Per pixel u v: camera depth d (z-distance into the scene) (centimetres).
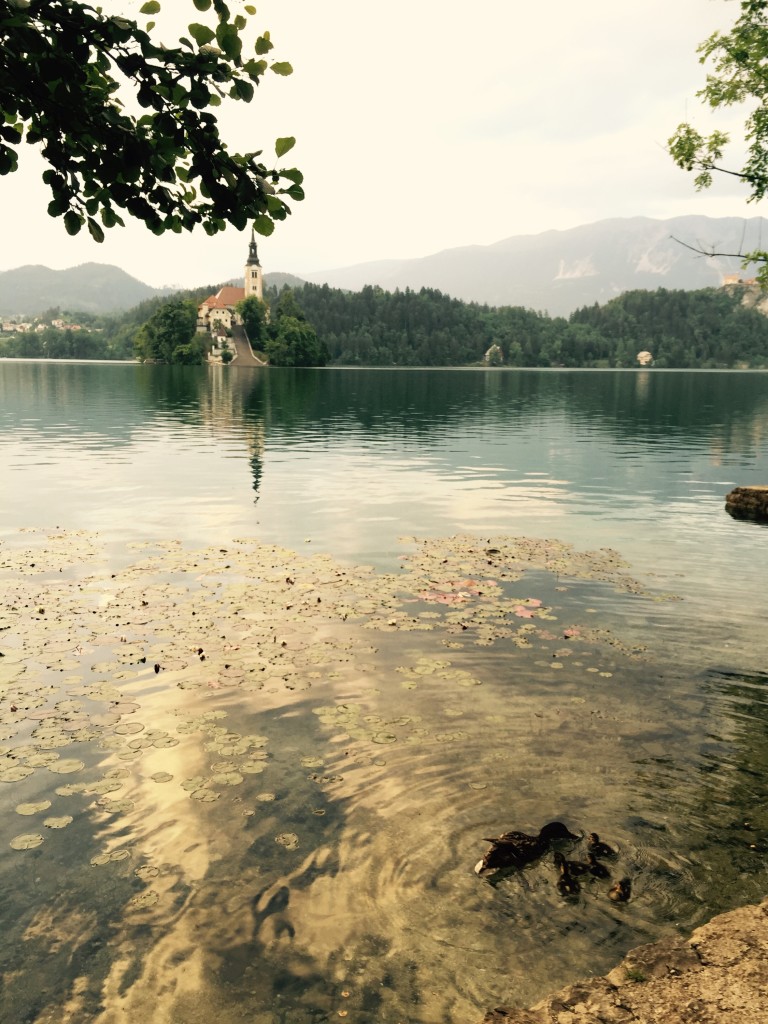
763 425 4334
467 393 7962
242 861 493
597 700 739
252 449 2852
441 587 1103
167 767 605
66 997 384
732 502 1792
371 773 600
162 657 822
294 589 1077
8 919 438
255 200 375
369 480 2131
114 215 380
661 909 454
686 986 378
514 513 1694
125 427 3738
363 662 823
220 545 1337
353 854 501
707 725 691
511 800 567
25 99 334
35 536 1384
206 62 334
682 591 1110
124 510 1650
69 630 895
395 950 419
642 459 2698
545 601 1052
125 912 445
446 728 676
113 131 342
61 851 500
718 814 552
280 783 585
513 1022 356
